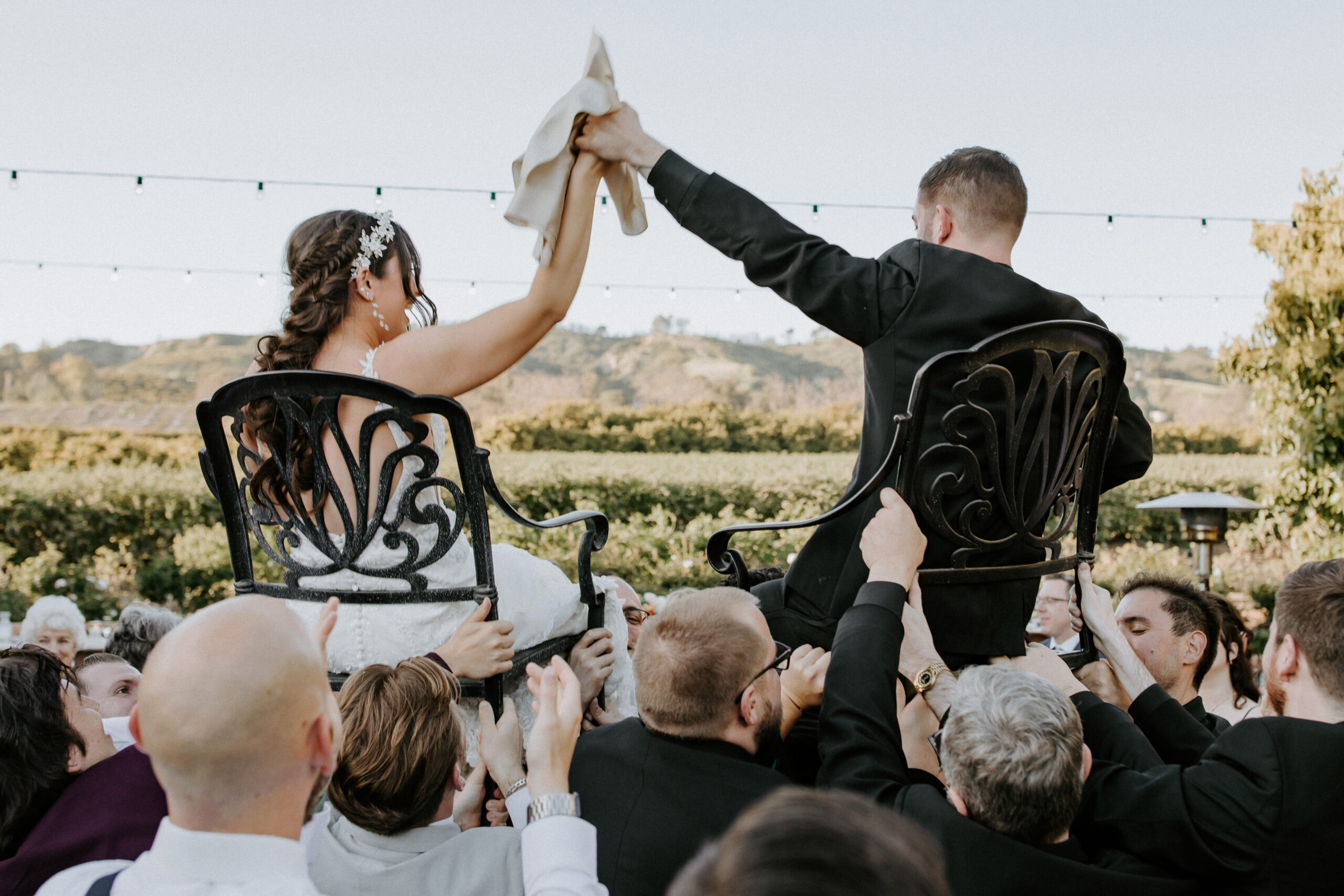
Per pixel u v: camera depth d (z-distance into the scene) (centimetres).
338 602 174
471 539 186
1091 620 199
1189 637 246
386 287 199
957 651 182
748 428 2155
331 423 175
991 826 147
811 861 69
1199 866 153
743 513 1229
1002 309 168
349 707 159
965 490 171
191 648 109
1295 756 157
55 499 1141
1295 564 1021
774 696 165
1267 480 1068
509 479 1216
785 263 173
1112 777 167
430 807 159
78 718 185
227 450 185
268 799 111
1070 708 149
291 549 192
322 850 159
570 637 225
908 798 151
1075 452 183
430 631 193
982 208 180
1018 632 189
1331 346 986
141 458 1764
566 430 2111
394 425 190
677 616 165
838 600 185
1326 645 170
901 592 166
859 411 2172
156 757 109
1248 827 152
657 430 2120
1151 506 661
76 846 158
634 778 160
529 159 182
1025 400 170
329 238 195
